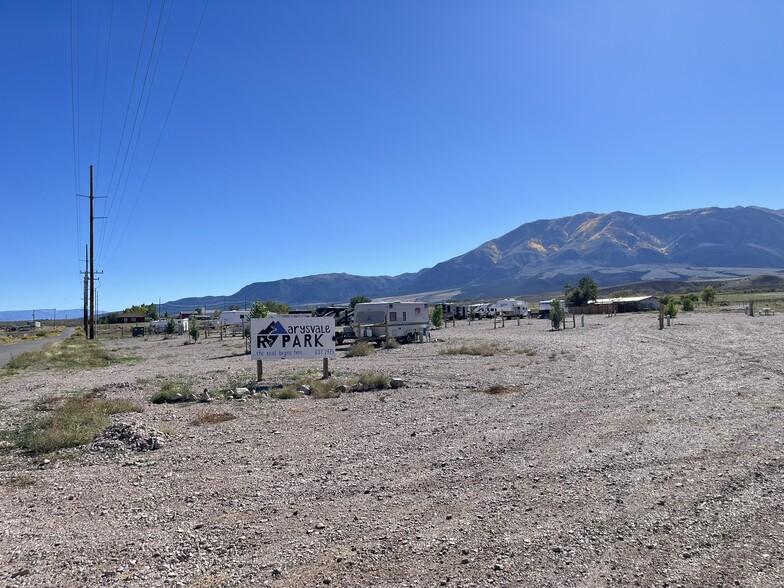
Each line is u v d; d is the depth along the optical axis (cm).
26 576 498
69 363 3111
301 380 1802
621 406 1250
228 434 1098
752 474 728
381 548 540
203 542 566
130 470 859
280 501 686
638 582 464
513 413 1217
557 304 5009
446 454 884
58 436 1034
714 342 2869
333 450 936
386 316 3709
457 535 566
